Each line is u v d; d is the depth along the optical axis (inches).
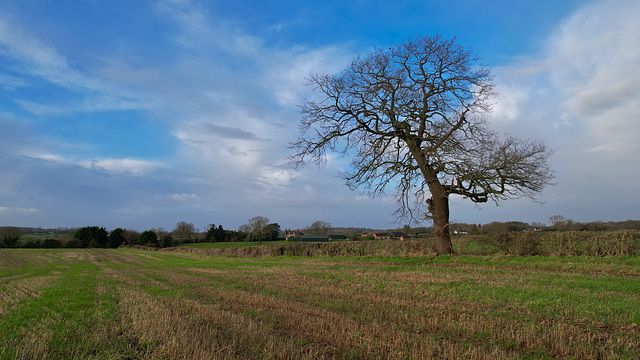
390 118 888.3
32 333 287.4
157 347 251.8
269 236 3828.7
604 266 622.5
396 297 439.8
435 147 831.1
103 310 390.9
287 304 412.8
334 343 271.3
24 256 2001.7
